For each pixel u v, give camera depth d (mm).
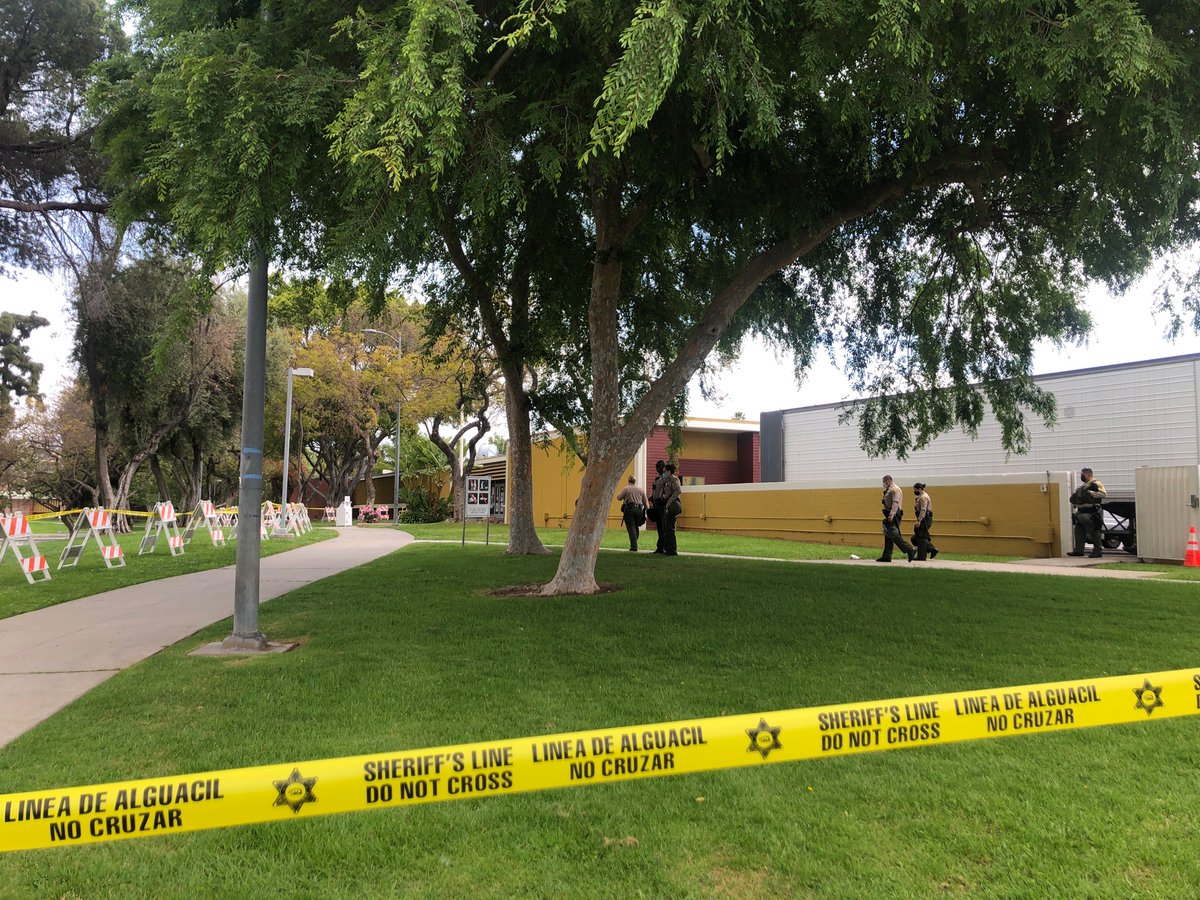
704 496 26156
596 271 9891
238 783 2199
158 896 2785
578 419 15648
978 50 6168
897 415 11992
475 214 6355
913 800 3492
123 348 23156
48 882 2873
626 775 2408
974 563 14406
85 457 41406
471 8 4977
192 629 7781
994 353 11383
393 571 12555
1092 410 18078
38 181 18500
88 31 17250
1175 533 13969
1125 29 5090
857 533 20734
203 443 33812
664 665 5867
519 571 12383
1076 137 7695
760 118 5258
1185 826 3211
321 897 2760
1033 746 4168
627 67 4207
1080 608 8375
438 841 3166
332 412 40719
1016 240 10344
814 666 5809
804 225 8914
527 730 4320
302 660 6188
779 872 2898
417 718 4594
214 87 5434
